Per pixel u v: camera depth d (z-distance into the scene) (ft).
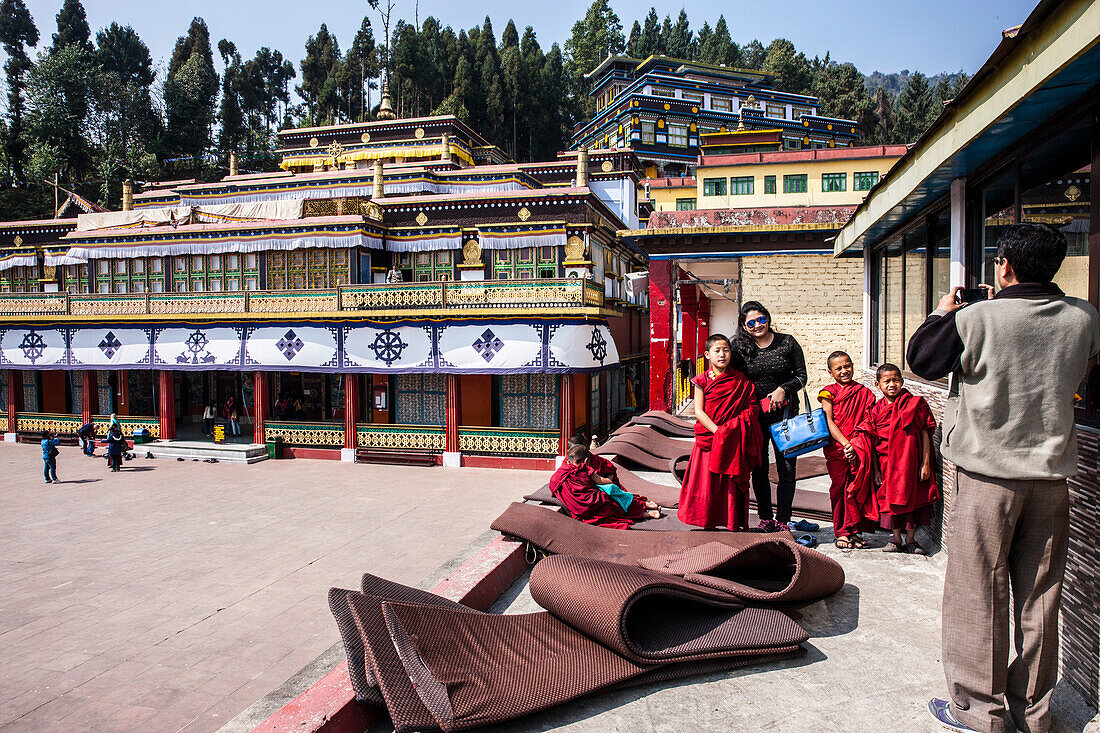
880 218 24.56
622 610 12.12
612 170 134.62
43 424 94.73
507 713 10.74
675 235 55.72
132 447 84.43
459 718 10.39
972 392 9.73
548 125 313.73
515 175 118.73
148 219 98.17
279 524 53.16
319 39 349.20
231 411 90.53
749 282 54.65
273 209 89.81
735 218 55.57
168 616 34.83
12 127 250.78
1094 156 11.68
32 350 88.79
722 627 13.28
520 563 19.90
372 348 77.15
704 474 18.49
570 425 74.18
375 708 11.73
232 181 133.49
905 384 26.20
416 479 70.28
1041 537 9.50
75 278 94.84
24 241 103.55
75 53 259.60
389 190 119.24
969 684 10.02
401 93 303.07
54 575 41.47
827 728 10.71
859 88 301.02
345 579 40.42
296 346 79.46
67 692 26.86
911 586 16.98
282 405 88.38
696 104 234.58
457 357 74.59
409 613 12.22
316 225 82.69
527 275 83.82
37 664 29.43
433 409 82.17
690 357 75.92
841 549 20.07
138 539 49.26
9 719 24.77
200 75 291.38
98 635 32.50
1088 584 10.56
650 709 11.45
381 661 11.44
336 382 89.25
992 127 14.48
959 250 19.79
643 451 36.06
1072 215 12.76
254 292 80.84
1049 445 9.22
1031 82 11.36
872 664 12.87
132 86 283.59
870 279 36.29
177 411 98.68
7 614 35.24
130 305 84.74
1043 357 9.24
